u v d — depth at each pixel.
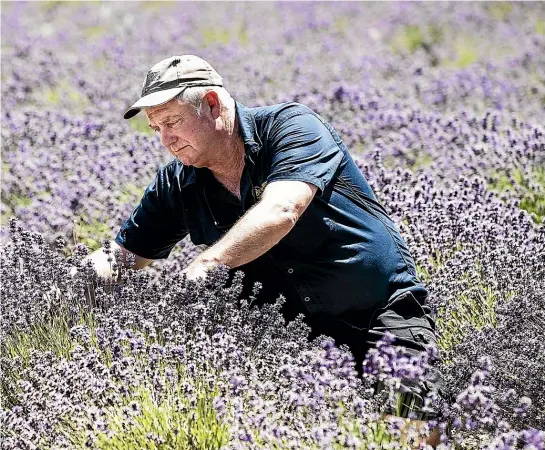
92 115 26.11
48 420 9.94
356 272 11.98
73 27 47.28
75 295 12.36
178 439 9.86
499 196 18.34
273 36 42.38
